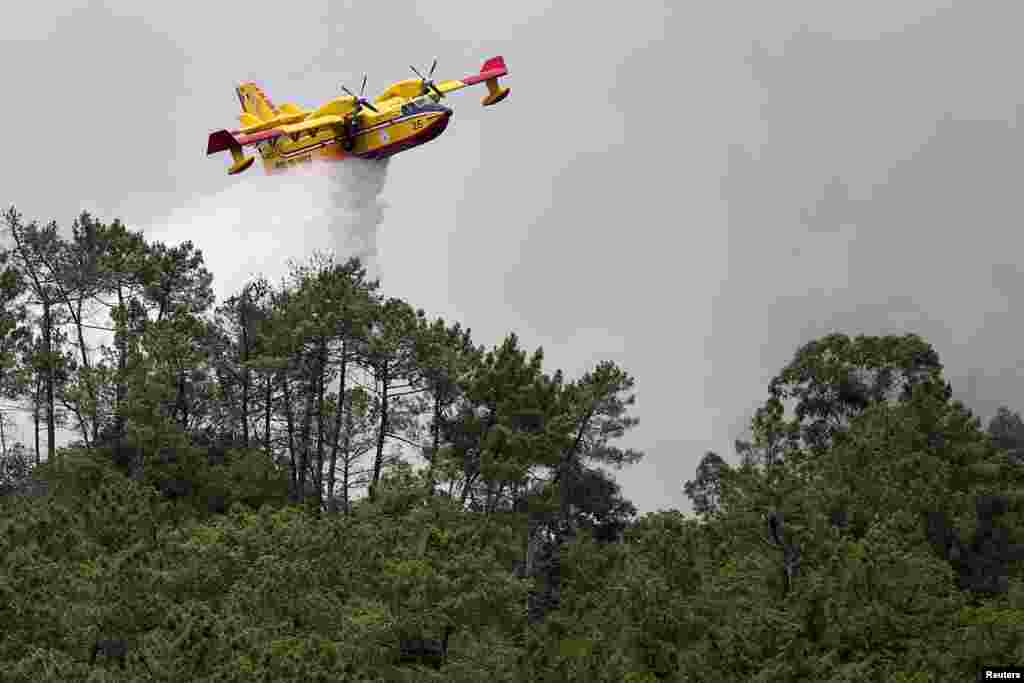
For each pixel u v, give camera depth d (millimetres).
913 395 71312
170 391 70875
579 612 60094
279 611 48688
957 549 66062
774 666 45156
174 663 40312
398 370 70438
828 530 52781
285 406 73188
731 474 59188
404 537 54750
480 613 49469
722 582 52844
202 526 56750
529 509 67938
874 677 45875
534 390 68125
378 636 47438
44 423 74312
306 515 61125
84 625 43344
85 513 55188
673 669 49875
